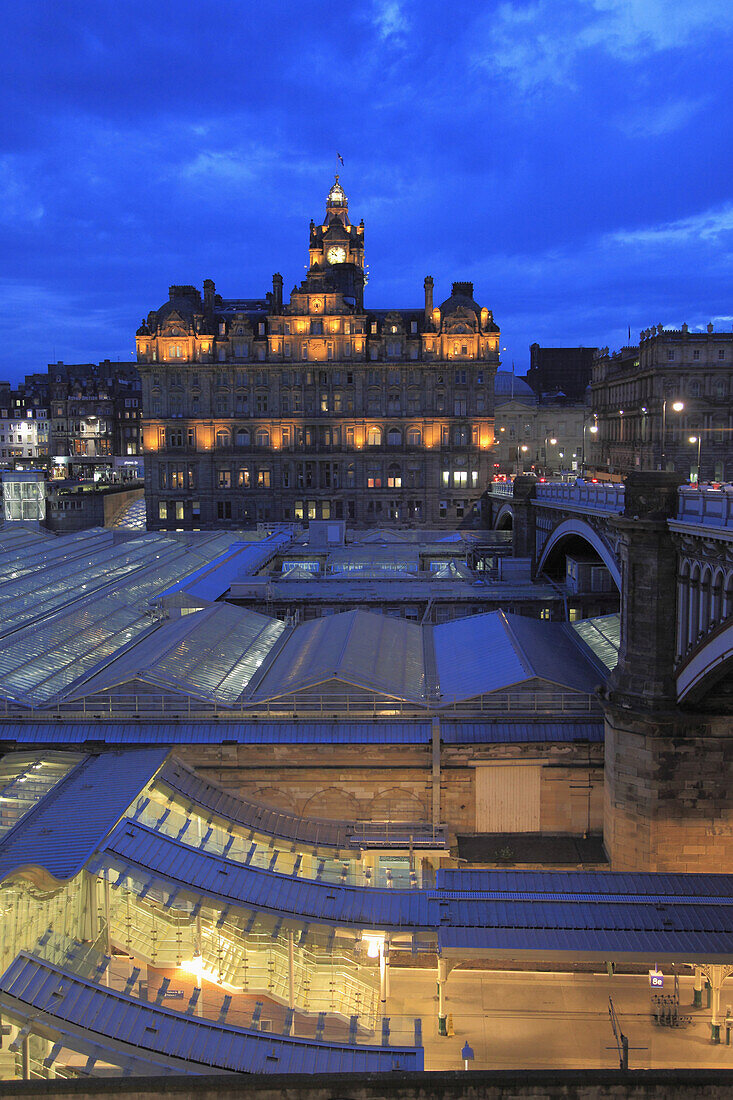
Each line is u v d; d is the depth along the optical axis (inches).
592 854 1565.0
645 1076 935.0
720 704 1486.2
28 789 1480.1
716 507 1320.1
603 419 6373.0
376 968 1380.4
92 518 5506.9
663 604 1491.1
